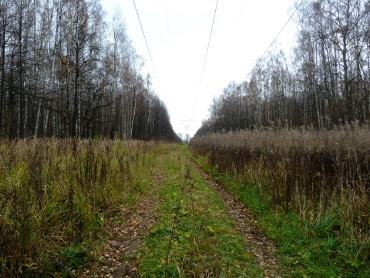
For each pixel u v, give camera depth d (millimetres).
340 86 18078
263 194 6160
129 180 7059
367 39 15820
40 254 2980
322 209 4297
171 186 7828
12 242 2834
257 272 3057
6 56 16469
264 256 3570
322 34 19125
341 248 3455
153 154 16016
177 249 3426
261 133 9352
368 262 3086
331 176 5012
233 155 9969
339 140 5438
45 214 3562
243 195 6734
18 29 16984
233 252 3492
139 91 37469
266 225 4641
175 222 4453
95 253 3389
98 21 19469
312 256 3393
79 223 4008
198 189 7488
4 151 5531
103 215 4672
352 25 16594
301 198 4852
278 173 5922
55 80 19078
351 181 4488
